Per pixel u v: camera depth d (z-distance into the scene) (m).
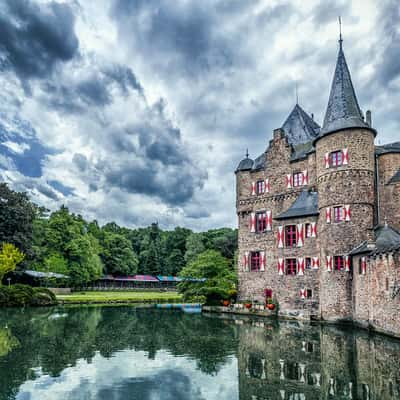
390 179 28.41
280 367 13.98
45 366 14.41
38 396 10.93
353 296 26.25
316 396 10.67
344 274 27.17
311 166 33.91
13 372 13.52
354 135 28.39
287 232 34.06
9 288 42.28
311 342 19.03
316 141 31.30
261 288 35.91
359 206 27.55
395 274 19.09
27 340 19.91
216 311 37.25
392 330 19.56
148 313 35.47
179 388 11.67
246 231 38.53
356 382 11.88
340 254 27.61
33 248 56.69
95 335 21.73
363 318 24.17
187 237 101.19
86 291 78.31
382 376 12.47
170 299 56.56
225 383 12.14
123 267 94.12
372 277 22.39
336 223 28.20
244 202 39.12
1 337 20.75
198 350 17.41
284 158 36.53
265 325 26.38
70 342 19.45
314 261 31.23
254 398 10.62
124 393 11.22
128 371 13.73
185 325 26.36
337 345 18.00
